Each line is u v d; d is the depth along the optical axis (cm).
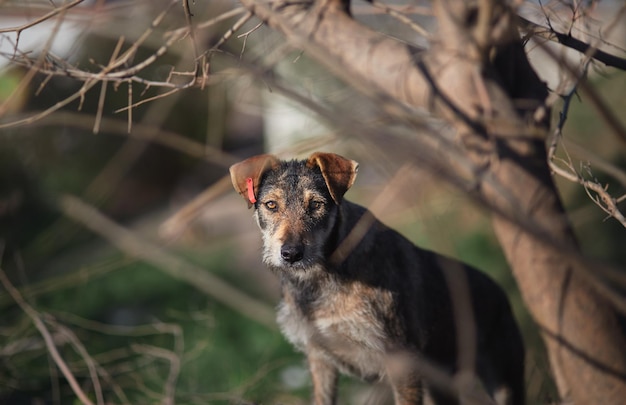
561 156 1066
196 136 2083
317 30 520
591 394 439
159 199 2314
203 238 1814
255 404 809
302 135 920
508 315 802
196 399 855
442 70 462
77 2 529
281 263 659
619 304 373
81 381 931
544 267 425
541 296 432
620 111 1196
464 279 652
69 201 938
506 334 792
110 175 1680
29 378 916
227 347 1095
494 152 435
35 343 931
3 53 581
